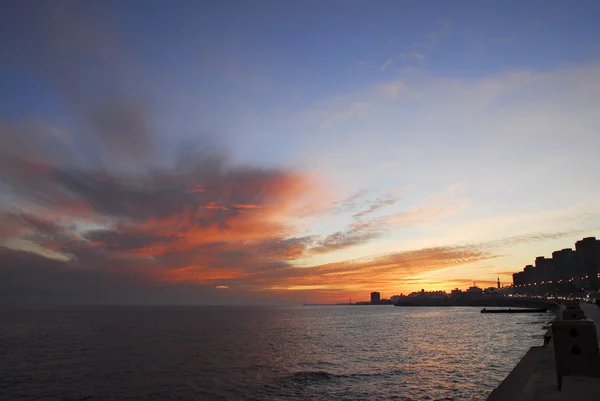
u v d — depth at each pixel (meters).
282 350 60.00
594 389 9.27
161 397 30.48
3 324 134.75
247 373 40.00
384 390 30.92
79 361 49.91
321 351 58.22
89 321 156.75
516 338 72.69
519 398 11.73
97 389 33.56
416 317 181.75
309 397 29.41
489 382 33.09
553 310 193.88
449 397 28.30
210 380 36.56
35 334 94.25
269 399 29.08
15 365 47.16
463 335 81.19
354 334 89.19
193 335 89.75
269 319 175.62
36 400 30.23
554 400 10.38
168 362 48.28
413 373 38.06
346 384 33.66
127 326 124.75
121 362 48.69
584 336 10.60
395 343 68.00
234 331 102.00
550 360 19.67
